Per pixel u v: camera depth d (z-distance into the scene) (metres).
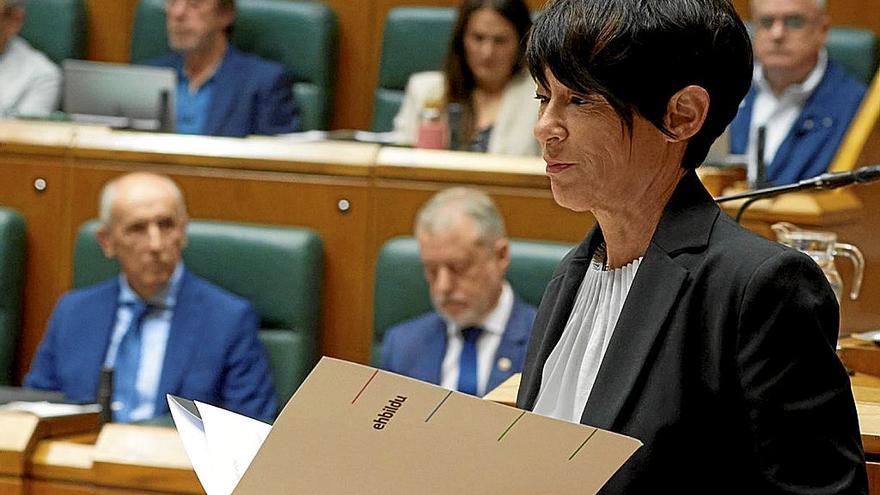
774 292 1.70
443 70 6.43
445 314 5.04
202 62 7.12
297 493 1.73
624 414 1.74
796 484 1.66
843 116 6.11
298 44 7.48
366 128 7.80
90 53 8.05
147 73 6.44
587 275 1.97
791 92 6.19
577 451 1.62
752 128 6.24
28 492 3.80
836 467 1.67
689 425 1.72
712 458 1.72
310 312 5.62
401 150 5.70
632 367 1.76
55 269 6.02
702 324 1.74
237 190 5.82
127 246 5.35
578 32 1.75
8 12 7.46
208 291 5.45
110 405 4.51
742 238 1.77
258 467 1.71
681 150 1.82
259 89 7.09
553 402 1.95
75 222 6.00
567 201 1.83
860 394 2.44
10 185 6.05
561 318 1.99
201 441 1.90
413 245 5.45
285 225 5.78
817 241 3.04
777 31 6.16
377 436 1.66
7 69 7.50
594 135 1.78
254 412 5.34
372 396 1.63
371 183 5.70
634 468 1.72
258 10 7.47
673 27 1.74
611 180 1.80
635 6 1.75
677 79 1.75
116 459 3.71
